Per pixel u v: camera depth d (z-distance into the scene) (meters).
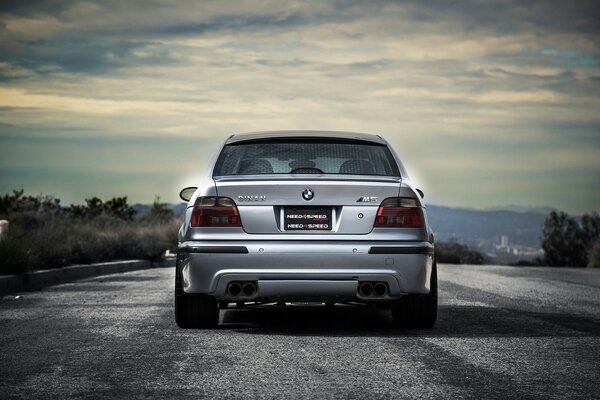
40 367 7.34
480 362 7.62
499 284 17.72
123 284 16.64
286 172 9.52
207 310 9.59
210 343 8.67
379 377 6.94
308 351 8.20
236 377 6.93
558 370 7.25
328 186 9.20
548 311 12.02
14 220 27.12
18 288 16.05
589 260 34.19
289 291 9.06
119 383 6.69
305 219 9.18
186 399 6.16
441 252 58.31
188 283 9.23
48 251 19.06
